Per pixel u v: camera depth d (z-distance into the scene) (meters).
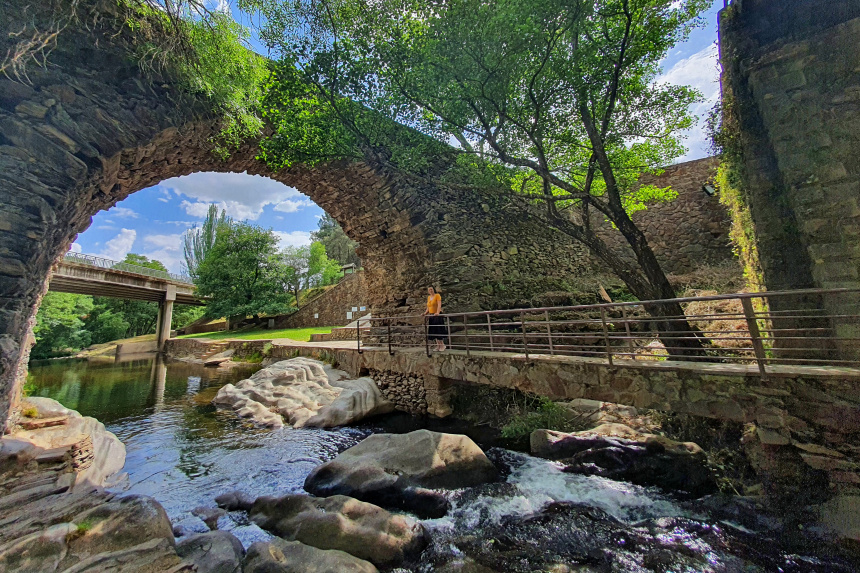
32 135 3.46
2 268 3.21
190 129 5.21
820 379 3.07
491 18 4.64
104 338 29.34
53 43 3.65
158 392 10.30
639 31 5.01
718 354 5.47
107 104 4.13
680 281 10.43
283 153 6.68
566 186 5.97
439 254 8.38
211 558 2.62
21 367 4.48
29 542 2.53
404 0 5.18
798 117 3.95
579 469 4.64
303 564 2.64
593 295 9.95
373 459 4.53
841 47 3.80
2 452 3.55
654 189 9.03
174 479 4.75
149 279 23.03
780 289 4.07
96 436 5.17
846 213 3.63
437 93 5.56
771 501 3.24
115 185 5.63
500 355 5.66
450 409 7.14
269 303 24.33
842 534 2.80
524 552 3.16
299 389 8.62
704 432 4.59
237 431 6.76
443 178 8.20
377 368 8.49
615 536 3.35
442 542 3.32
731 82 4.65
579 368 4.59
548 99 5.45
